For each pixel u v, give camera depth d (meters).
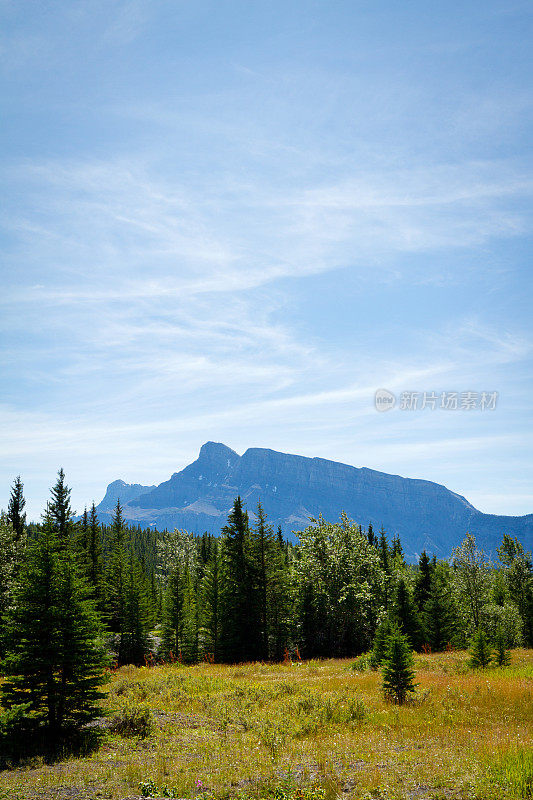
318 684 22.98
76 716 14.37
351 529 46.59
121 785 10.42
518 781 8.83
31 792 10.01
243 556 45.72
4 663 13.82
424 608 49.38
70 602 14.96
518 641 49.75
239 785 10.24
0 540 37.78
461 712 15.17
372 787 9.30
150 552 121.75
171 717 16.70
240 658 42.66
